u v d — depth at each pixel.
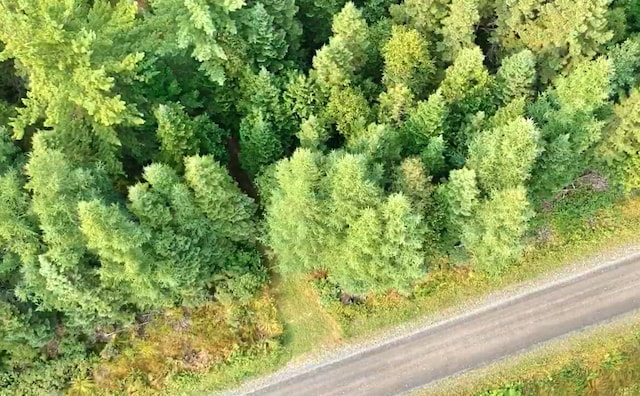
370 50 48.50
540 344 48.22
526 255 50.22
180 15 43.75
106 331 48.34
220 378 47.91
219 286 48.72
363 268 42.78
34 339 44.19
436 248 46.53
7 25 37.94
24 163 42.22
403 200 38.53
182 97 47.66
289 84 45.59
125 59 40.28
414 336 48.69
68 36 38.44
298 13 52.28
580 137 43.06
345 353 48.50
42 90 39.12
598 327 48.50
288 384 47.91
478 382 47.28
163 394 47.59
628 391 47.19
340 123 45.59
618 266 49.91
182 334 48.62
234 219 44.88
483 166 41.28
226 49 45.09
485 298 49.41
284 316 49.47
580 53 45.94
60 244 39.84
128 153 48.22
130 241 38.84
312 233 43.41
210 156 41.47
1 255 42.66
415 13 47.34
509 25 47.00
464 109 45.81
